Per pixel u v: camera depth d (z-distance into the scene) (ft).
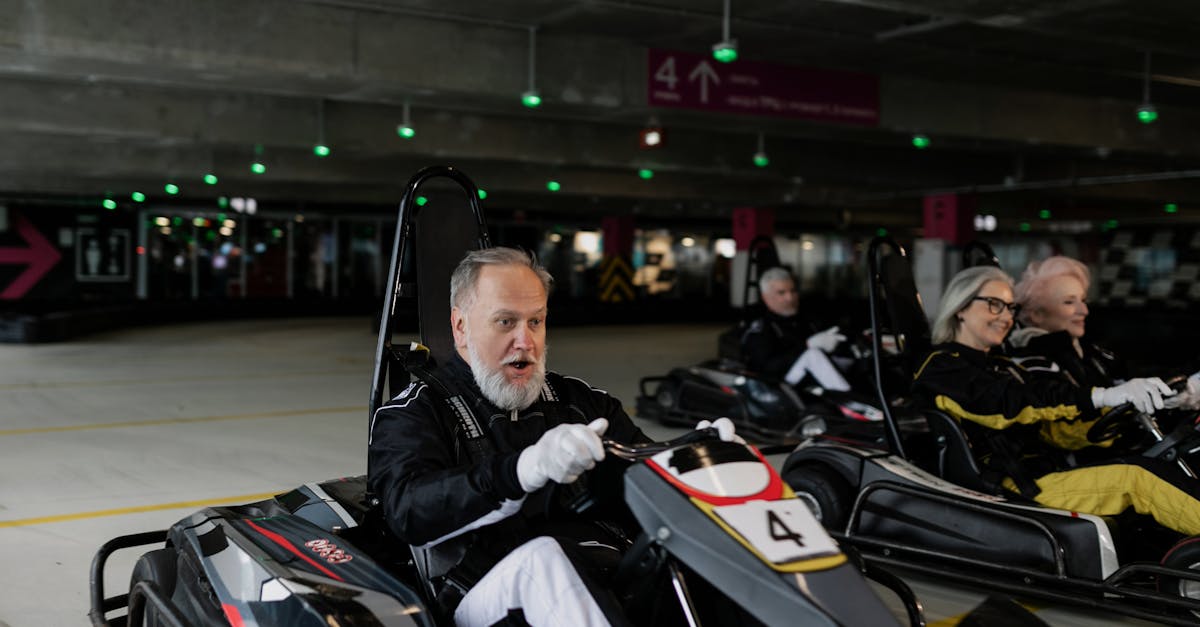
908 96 30.58
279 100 32.76
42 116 29.91
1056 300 11.93
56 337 43.65
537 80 25.29
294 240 68.80
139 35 21.30
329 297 69.10
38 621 9.32
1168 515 9.25
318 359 36.86
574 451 5.24
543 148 37.17
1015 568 9.60
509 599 5.71
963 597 10.30
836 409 18.04
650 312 64.90
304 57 22.74
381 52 23.49
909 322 11.49
